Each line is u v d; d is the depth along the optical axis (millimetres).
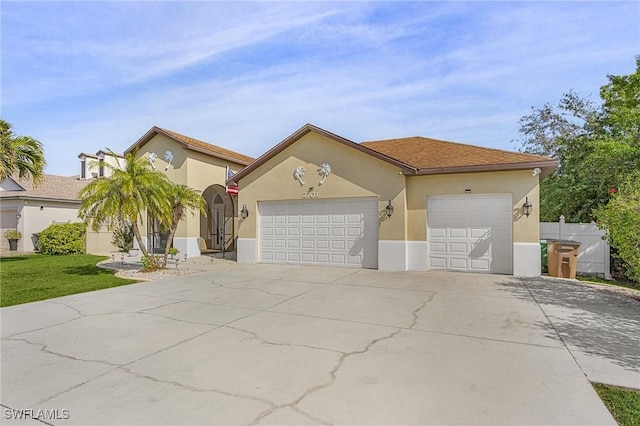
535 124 21016
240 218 14320
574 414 3104
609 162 11633
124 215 10414
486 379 3777
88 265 13711
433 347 4742
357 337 5152
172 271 11656
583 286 9039
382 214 11930
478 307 6910
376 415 3090
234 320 6066
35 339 5156
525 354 4492
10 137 13852
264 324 5824
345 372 3953
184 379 3812
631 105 12133
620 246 7406
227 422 2994
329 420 3014
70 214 22859
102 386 3670
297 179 13281
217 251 19922
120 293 8391
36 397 3459
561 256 10305
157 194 10898
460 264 11430
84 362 4301
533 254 10453
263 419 3031
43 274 11438
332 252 12898
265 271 11836
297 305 7117
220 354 4516
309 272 11547
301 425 2941
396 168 11719
